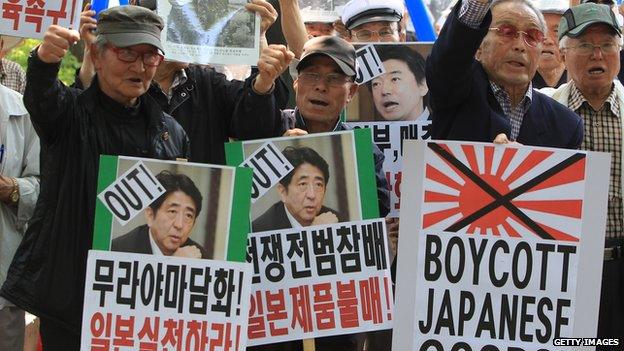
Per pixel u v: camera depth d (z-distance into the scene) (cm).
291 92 1541
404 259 1032
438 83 1120
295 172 1102
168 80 1223
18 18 1150
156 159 1035
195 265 1027
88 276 1021
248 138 1191
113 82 1068
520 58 1141
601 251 1024
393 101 1327
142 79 1072
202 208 1030
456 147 1030
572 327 1024
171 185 1030
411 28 1803
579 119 1192
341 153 1102
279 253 1100
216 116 1230
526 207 1027
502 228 1028
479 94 1141
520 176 1029
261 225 1102
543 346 1023
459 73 1107
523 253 1027
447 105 1141
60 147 1065
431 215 1033
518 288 1026
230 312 1025
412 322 1028
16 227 1298
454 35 1084
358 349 1198
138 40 1058
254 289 1098
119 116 1086
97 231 1026
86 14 1209
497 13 1147
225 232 1030
